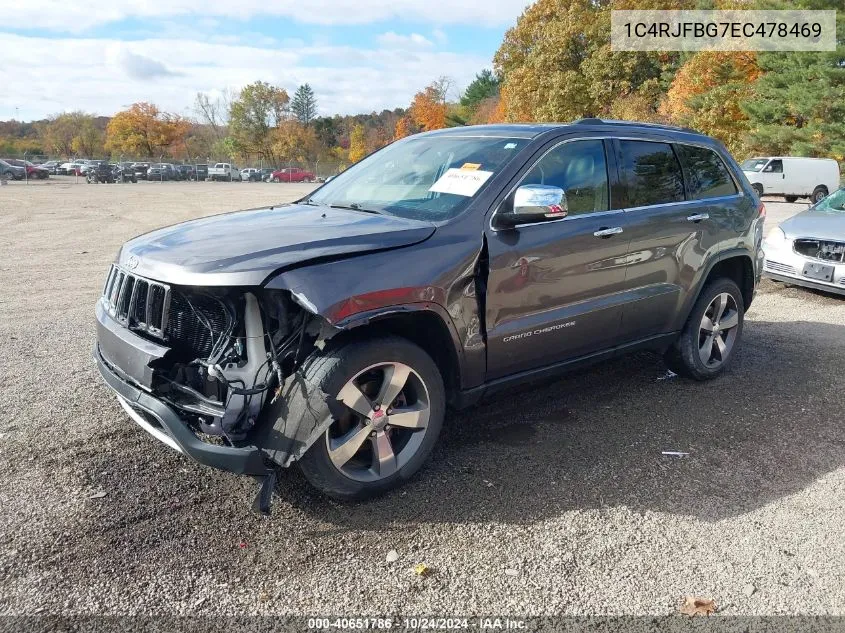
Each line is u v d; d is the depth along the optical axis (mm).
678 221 4555
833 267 7941
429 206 3705
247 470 2879
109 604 2543
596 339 4207
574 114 45438
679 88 38094
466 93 89688
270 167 85875
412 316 3320
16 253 11680
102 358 3496
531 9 51688
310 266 2949
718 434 4215
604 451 3938
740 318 5320
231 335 2951
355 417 3230
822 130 31438
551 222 3812
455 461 3775
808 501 3436
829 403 4777
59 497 3271
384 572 2787
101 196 31266
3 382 4898
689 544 3035
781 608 2617
